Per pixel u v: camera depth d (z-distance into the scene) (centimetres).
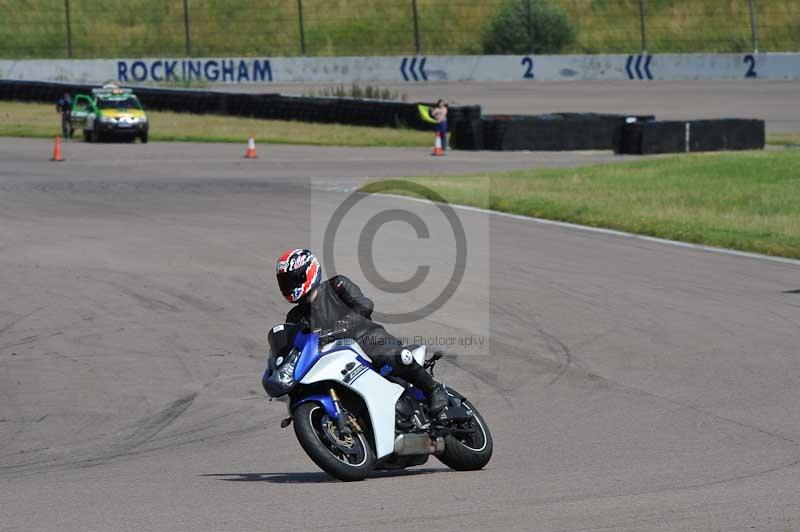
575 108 19525
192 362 4591
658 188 10281
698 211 8694
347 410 2731
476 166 12800
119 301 5747
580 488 2622
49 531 2256
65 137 16362
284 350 2725
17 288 6078
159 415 3850
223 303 5684
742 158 12569
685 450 3125
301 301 2675
